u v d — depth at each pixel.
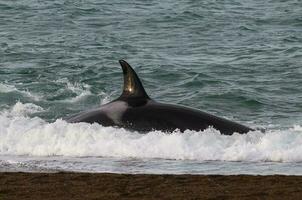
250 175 43.69
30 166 47.97
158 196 39.22
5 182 42.50
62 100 77.38
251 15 155.25
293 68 97.81
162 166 47.38
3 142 53.97
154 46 118.06
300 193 39.28
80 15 152.62
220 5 170.38
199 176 43.53
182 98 79.75
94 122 54.16
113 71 94.94
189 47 117.00
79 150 51.62
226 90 82.31
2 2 166.75
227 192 39.81
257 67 98.69
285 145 50.41
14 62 101.75
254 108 74.69
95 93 81.56
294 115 70.62
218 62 102.19
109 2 170.88
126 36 128.12
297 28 139.12
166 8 163.12
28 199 38.84
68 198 38.97
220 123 53.53
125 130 52.94
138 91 55.81
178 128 52.78
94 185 41.59
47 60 103.25
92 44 119.19
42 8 160.12
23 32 131.62
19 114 69.44
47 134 53.72
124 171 46.28
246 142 51.22
